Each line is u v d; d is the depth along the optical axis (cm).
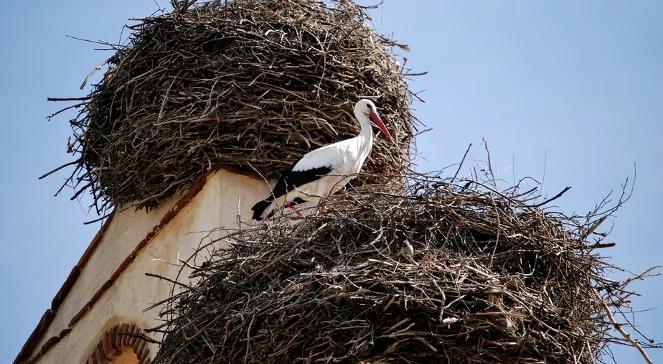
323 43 1700
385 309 1263
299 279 1306
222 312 1346
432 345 1281
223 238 1430
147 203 1692
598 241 1400
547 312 1321
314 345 1281
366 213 1392
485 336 1288
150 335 1569
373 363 1300
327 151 1619
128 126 1683
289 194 1598
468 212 1391
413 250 1326
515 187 1423
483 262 1348
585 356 1335
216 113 1625
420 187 1420
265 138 1642
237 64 1664
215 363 1330
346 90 1700
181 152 1628
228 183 1603
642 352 1326
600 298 1373
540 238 1374
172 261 1598
